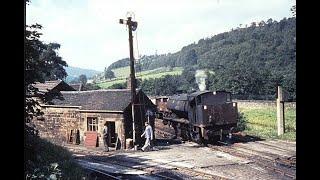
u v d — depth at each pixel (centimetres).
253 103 3716
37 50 1056
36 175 939
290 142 2353
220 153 2053
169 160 1909
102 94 2822
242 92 4756
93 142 2661
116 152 2328
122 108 2492
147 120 2580
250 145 2261
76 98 2942
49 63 1121
